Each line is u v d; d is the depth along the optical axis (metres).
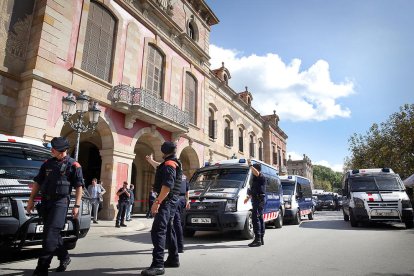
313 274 4.07
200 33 21.55
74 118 12.52
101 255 5.32
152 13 16.45
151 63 16.31
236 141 27.41
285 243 6.91
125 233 9.21
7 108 9.95
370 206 10.37
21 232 4.13
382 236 8.12
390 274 4.08
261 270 4.27
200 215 7.45
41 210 3.60
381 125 29.22
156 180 4.30
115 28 14.19
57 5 11.34
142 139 16.59
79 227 5.09
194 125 19.53
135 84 14.92
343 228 10.53
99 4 13.42
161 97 16.88
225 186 8.09
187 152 19.72
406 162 26.28
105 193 12.88
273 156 36.28
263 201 6.70
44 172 3.77
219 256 5.31
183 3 19.77
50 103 10.73
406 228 10.31
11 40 10.28
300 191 14.12
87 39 12.63
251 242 7.04
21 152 5.40
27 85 10.24
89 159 17.89
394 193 10.71
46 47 10.76
